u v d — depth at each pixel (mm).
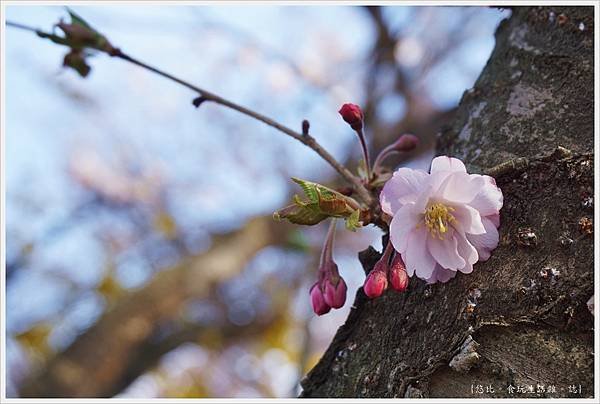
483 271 436
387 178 474
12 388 1119
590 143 449
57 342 1195
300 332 1320
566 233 431
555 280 425
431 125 1077
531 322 425
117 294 1287
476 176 436
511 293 428
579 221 430
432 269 436
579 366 418
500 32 526
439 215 437
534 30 498
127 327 1183
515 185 443
